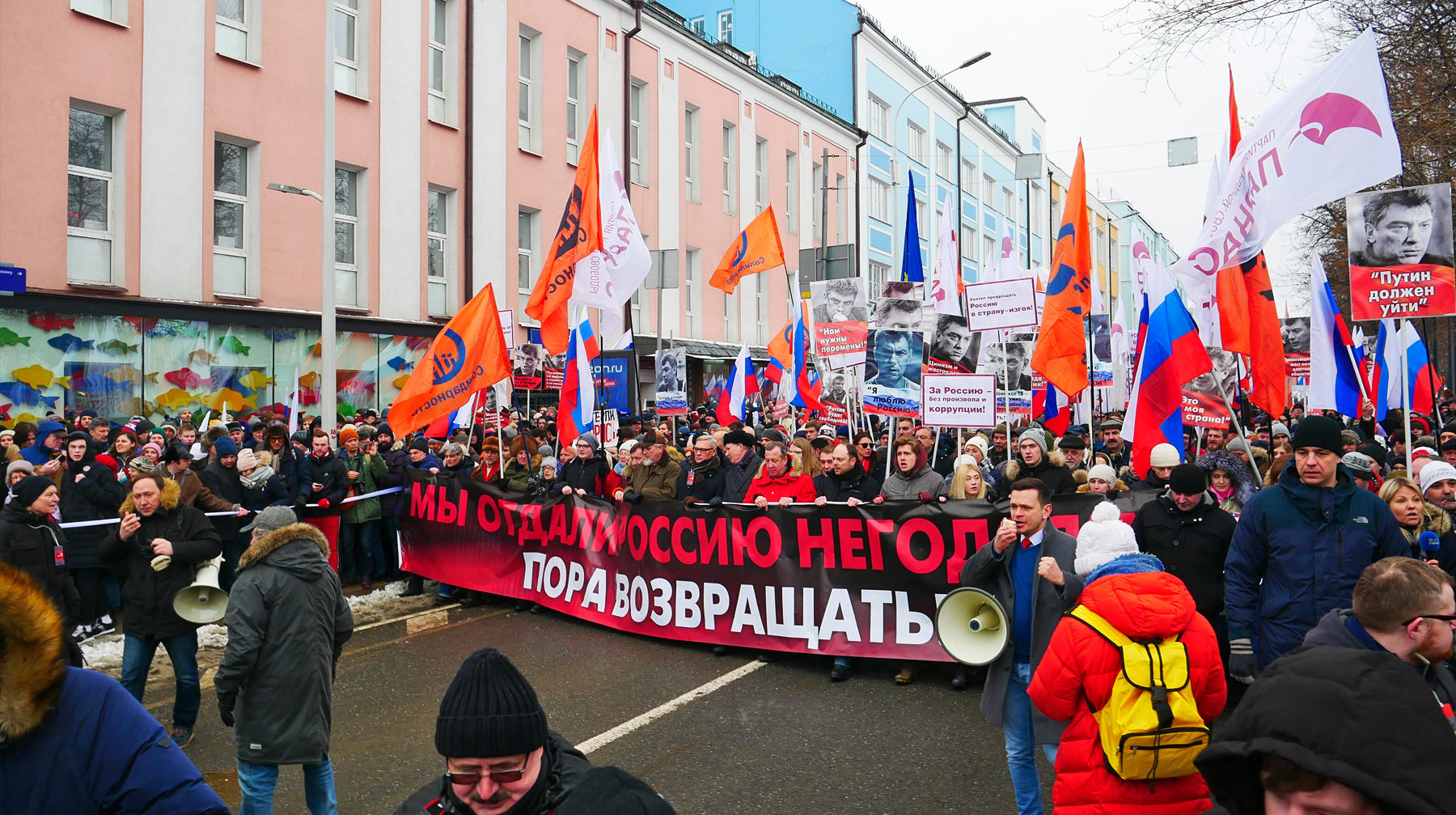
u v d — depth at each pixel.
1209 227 7.12
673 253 16.36
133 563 5.63
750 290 30.98
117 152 14.25
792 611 7.38
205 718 6.25
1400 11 11.03
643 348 24.53
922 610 6.98
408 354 18.69
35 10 13.16
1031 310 8.77
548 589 9.03
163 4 14.67
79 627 8.16
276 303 16.28
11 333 12.91
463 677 2.04
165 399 14.62
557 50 22.39
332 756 5.57
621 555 8.37
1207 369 7.54
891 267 39.28
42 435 9.49
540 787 2.09
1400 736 1.24
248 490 9.32
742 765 5.34
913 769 5.28
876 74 37.97
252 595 4.22
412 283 18.91
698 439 9.05
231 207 15.91
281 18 16.39
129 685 5.62
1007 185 51.94
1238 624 4.51
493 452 10.79
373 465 10.55
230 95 15.61
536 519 9.17
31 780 1.89
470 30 20.03
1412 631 2.68
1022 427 12.70
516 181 21.25
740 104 29.75
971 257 46.94
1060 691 3.27
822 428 12.86
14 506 6.27
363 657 7.66
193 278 15.08
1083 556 3.70
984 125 48.22
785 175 32.22
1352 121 6.46
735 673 7.16
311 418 15.89
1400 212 6.70
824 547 7.31
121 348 14.07
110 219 14.26
